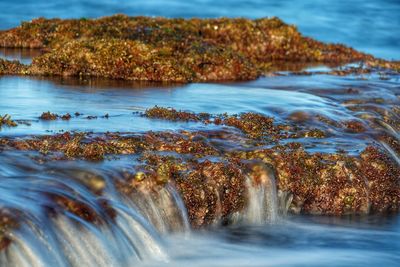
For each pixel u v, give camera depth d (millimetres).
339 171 16219
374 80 26734
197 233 14477
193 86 23438
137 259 12688
